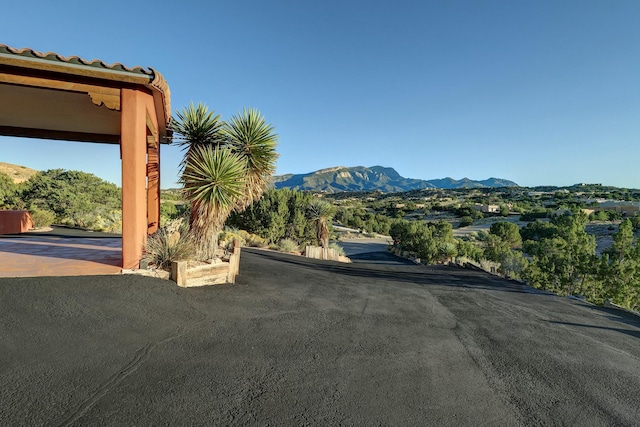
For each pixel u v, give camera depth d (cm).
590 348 450
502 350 417
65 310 364
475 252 3453
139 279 479
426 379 320
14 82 462
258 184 790
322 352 362
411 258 3148
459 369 349
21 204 2286
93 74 468
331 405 262
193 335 369
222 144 738
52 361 278
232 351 342
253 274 754
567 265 1365
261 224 2153
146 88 529
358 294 691
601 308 783
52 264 529
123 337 336
